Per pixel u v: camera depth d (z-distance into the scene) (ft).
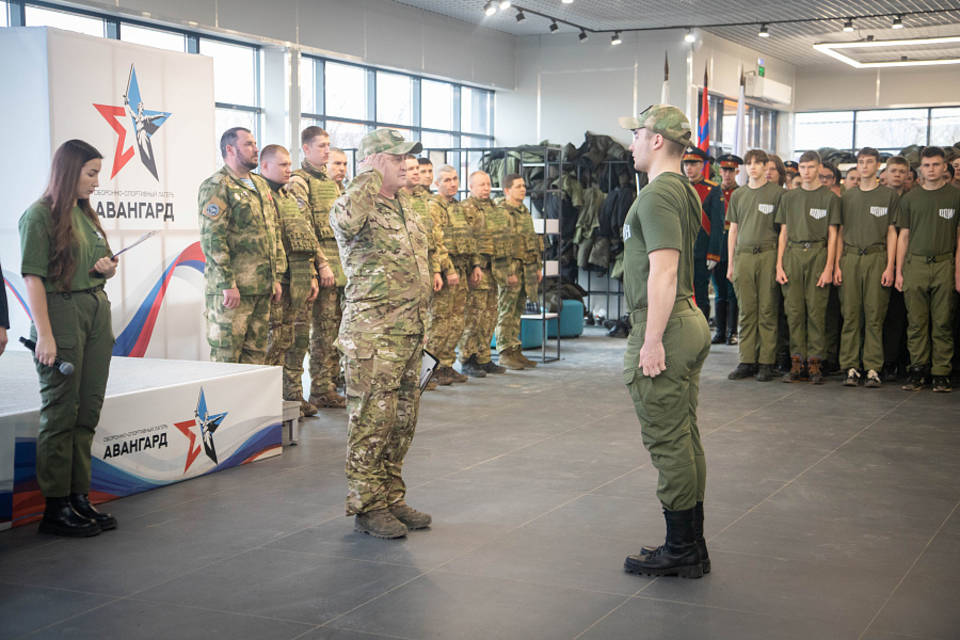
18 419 12.95
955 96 51.26
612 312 43.27
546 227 30.32
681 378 10.53
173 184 20.44
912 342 24.89
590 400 23.20
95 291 12.69
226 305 17.97
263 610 9.98
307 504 14.08
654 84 42.75
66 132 18.08
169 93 20.25
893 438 18.83
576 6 37.27
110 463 14.14
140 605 10.11
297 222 20.02
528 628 9.50
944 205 24.00
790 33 43.65
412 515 12.88
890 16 39.50
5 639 9.23
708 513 13.61
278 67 32.37
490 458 16.99
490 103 45.93
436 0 36.96
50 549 12.00
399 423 12.85
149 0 26.94
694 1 36.27
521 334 33.19
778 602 10.19
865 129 54.03
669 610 9.96
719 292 35.24
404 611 9.95
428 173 23.85
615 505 13.97
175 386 15.15
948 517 13.43
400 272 12.27
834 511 13.73
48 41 17.69
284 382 20.76
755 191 26.14
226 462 16.22
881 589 10.59
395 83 38.93
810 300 25.77
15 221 18.25
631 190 39.86
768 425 20.16
